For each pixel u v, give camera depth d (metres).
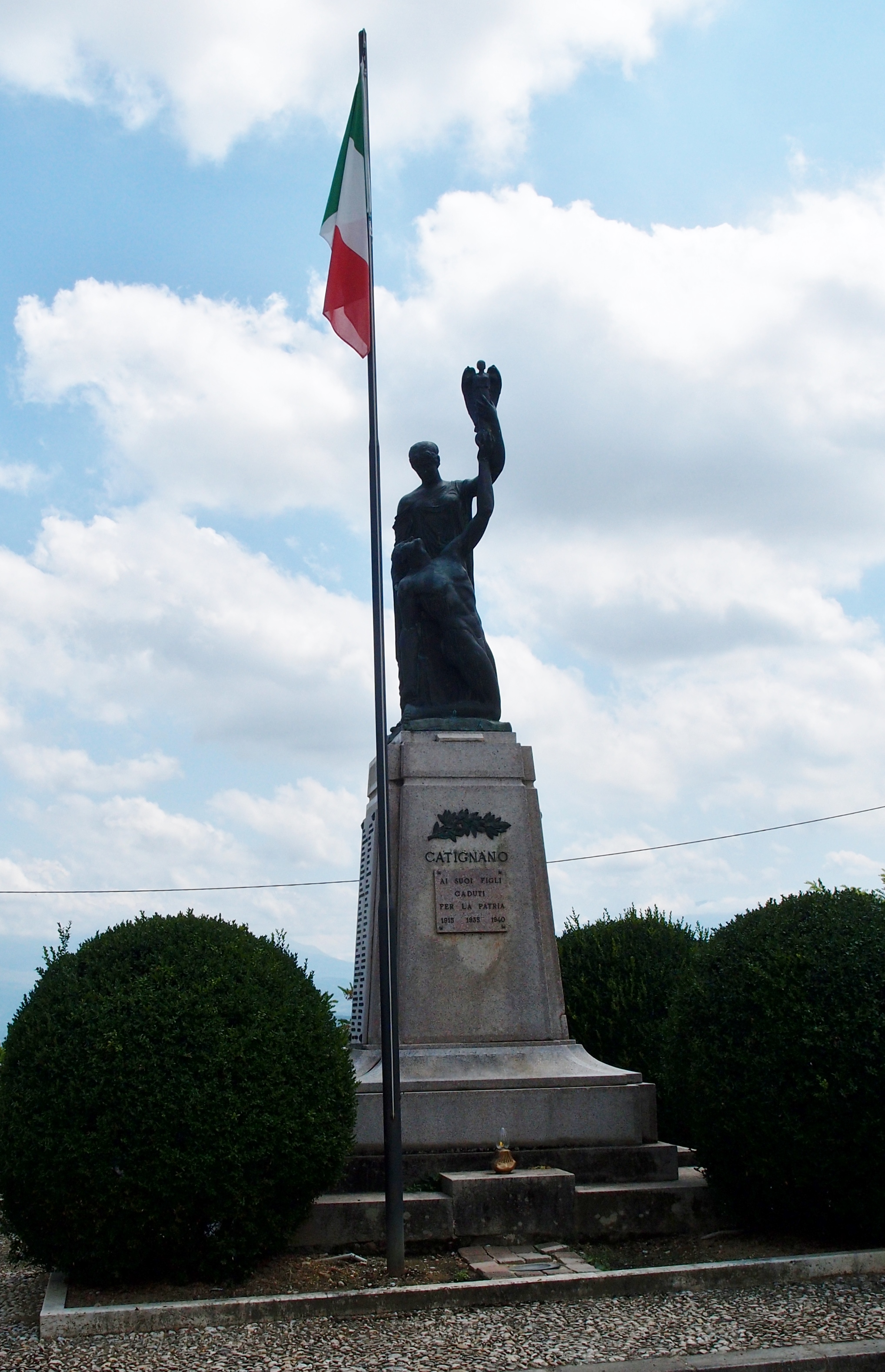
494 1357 5.62
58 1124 6.48
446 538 10.88
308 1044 7.11
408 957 9.15
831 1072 7.29
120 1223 6.48
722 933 8.42
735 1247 7.55
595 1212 7.90
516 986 9.24
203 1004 6.82
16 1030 6.88
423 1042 8.96
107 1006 6.71
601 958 11.62
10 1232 6.91
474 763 9.76
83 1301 6.42
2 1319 6.61
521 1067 8.85
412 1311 6.36
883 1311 6.26
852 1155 7.21
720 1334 5.93
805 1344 5.76
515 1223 7.75
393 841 9.45
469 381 10.78
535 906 9.48
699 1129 7.89
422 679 10.44
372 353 8.33
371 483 8.08
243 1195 6.63
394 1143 7.14
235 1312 6.22
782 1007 7.53
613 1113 8.66
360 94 9.12
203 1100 6.56
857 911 7.94
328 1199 7.75
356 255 8.79
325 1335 5.98
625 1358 5.59
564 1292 6.56
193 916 7.76
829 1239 7.62
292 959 7.72
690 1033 8.12
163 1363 5.61
